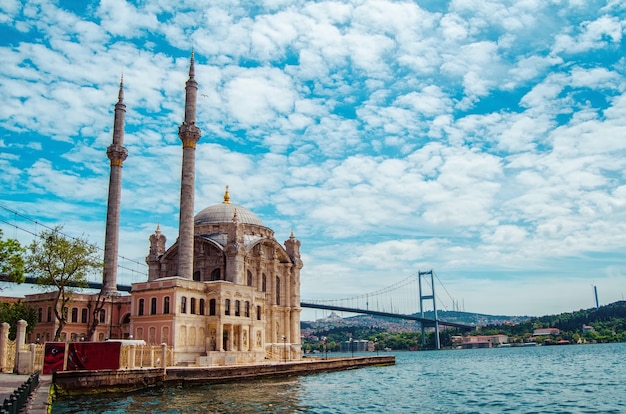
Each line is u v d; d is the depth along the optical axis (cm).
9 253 7225
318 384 8012
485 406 5716
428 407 5647
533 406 5678
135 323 9506
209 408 5375
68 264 8669
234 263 11506
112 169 11644
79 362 6338
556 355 19500
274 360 11412
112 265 11294
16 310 9988
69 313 10619
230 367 8069
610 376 9194
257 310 11112
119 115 11844
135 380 6638
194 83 11488
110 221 11438
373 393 6875
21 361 6159
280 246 13112
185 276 10569
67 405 5519
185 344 9231
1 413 2930
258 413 5119
